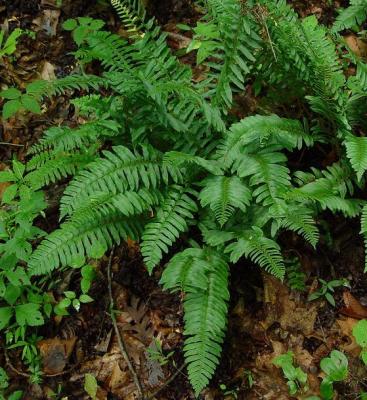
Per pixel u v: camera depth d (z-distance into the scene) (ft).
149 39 5.16
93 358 5.11
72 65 6.06
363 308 5.02
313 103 4.84
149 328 5.13
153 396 4.91
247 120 4.72
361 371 4.86
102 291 5.29
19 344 4.95
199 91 5.06
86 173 4.65
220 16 4.73
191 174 4.93
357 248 5.19
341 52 5.28
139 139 4.95
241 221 4.83
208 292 4.54
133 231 4.88
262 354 4.99
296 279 5.04
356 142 4.56
